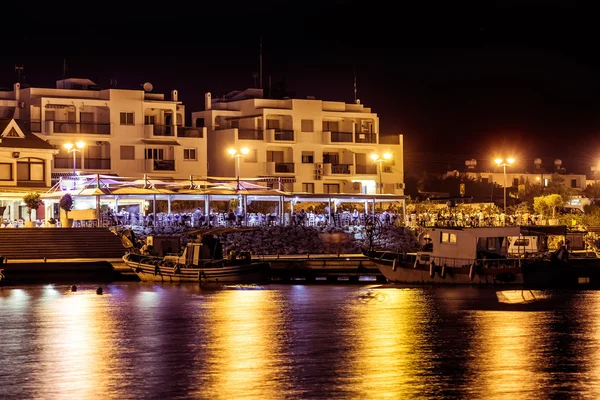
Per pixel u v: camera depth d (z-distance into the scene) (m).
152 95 131.50
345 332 59.78
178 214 105.12
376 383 46.44
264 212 128.12
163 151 128.75
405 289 81.50
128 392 45.31
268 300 74.19
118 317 65.94
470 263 84.81
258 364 50.53
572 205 148.88
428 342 56.34
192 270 84.88
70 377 48.16
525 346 55.09
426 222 116.00
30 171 114.38
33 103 123.62
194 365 50.47
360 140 142.25
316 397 44.09
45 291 79.44
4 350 54.88
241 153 114.94
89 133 123.69
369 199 115.19
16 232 93.62
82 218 99.00
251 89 144.12
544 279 83.00
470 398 43.94
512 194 166.88
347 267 89.56
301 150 138.25
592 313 67.50
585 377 47.56
